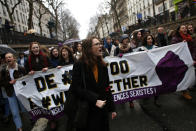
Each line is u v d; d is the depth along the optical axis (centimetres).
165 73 412
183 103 410
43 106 380
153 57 412
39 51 394
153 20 2420
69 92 205
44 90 383
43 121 428
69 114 198
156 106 418
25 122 447
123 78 405
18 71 390
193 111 361
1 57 454
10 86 377
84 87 200
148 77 409
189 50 443
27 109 380
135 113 396
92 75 201
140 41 607
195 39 470
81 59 204
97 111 201
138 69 408
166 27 1981
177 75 414
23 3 3741
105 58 404
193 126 305
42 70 377
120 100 404
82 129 199
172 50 421
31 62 386
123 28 3747
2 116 471
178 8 1891
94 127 198
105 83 209
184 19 1594
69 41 1009
